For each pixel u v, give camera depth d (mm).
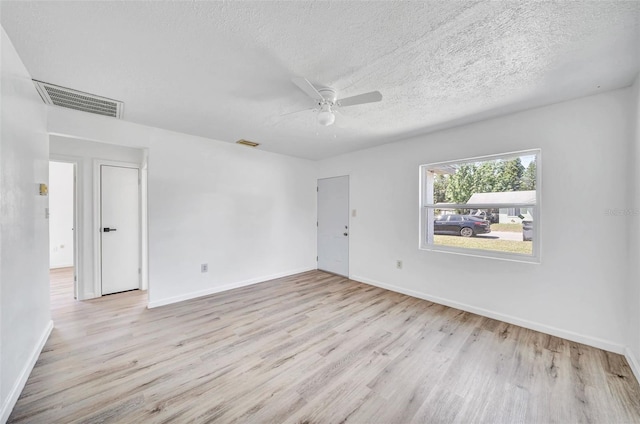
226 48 1607
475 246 3100
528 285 2623
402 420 1515
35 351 2020
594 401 1642
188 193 3473
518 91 2176
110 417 1512
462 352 2207
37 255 2102
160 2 1238
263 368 1992
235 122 2938
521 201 2736
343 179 4641
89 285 3553
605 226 2201
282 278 4543
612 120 2154
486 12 1301
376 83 2033
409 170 3633
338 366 2020
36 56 1682
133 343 2340
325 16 1337
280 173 4590
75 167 3475
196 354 2174
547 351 2203
